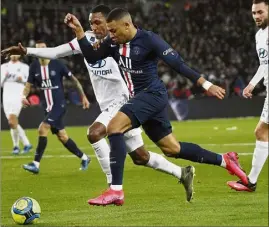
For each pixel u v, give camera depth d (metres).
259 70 20.77
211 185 22.09
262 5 18.86
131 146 17.67
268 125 19.80
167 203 18.64
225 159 18.97
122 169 16.17
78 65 66.12
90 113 59.09
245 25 79.50
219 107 64.06
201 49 74.19
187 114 62.47
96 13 18.64
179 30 78.31
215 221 15.95
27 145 35.53
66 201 19.48
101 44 16.72
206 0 84.44
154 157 17.89
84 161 27.05
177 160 29.48
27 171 26.95
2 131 53.75
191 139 41.91
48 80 26.56
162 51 16.17
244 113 65.06
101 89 19.77
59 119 26.39
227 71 69.19
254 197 19.44
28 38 69.44
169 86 65.69
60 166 28.53
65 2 80.75
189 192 18.12
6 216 17.17
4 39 68.06
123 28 16.20
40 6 79.69
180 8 87.12
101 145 19.39
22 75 35.16
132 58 16.41
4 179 24.55
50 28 74.44
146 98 16.41
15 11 76.06
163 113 17.02
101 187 22.31
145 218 16.42
